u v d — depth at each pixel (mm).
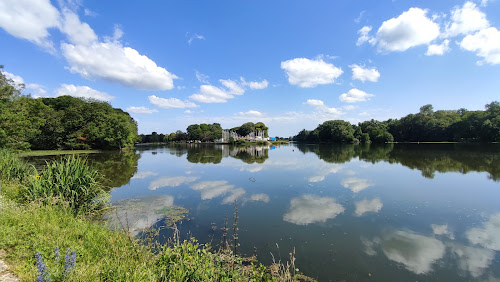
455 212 9969
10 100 21750
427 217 9414
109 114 45719
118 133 44719
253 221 8875
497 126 53875
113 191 13422
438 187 14102
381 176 17641
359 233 7934
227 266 4406
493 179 16000
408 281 5473
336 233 7910
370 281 5449
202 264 3949
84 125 41719
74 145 39688
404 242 7336
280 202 11328
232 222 8750
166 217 9094
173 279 3580
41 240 4418
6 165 10672
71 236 5160
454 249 6945
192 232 7805
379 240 7457
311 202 11352
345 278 5535
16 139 19703
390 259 6387
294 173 19375
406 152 37219
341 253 6645
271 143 92938
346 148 53688
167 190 13695
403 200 11625
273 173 19484
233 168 22516
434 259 6410
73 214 7121
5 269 3555
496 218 9281
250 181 16281
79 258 4125
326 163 25438
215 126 120938
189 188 14211
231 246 6875
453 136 68125
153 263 4148
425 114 77375
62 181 8023
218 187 14484
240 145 79312
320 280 5438
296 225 8531
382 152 38656
